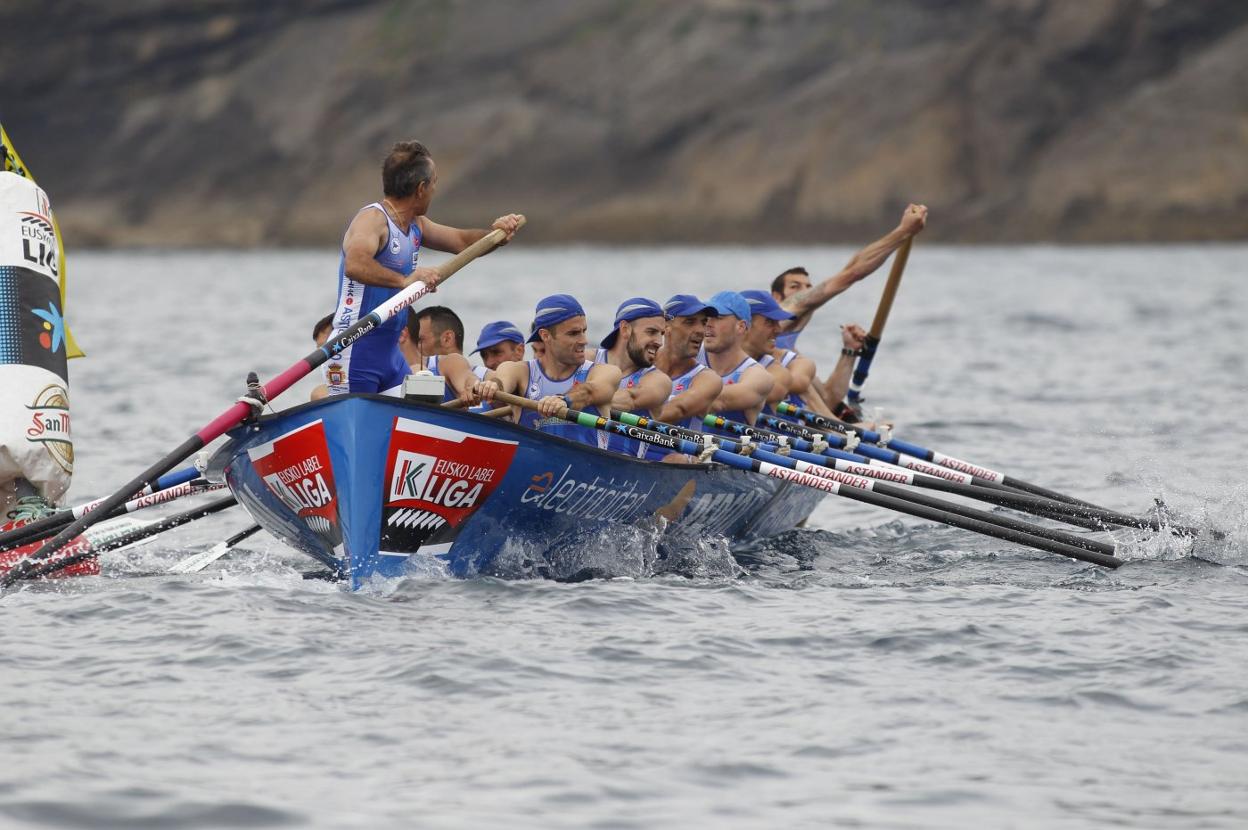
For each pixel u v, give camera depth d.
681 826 18.47
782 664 25.14
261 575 32.53
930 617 28.38
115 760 20.27
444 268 31.61
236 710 22.42
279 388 29.86
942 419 61.97
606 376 33.31
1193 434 57.25
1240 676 24.33
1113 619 28.20
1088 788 19.75
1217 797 19.44
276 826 18.30
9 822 18.12
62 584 30.97
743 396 38.62
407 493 29.95
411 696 23.16
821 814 18.89
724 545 36.97
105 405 66.12
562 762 20.47
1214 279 179.62
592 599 29.41
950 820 18.75
